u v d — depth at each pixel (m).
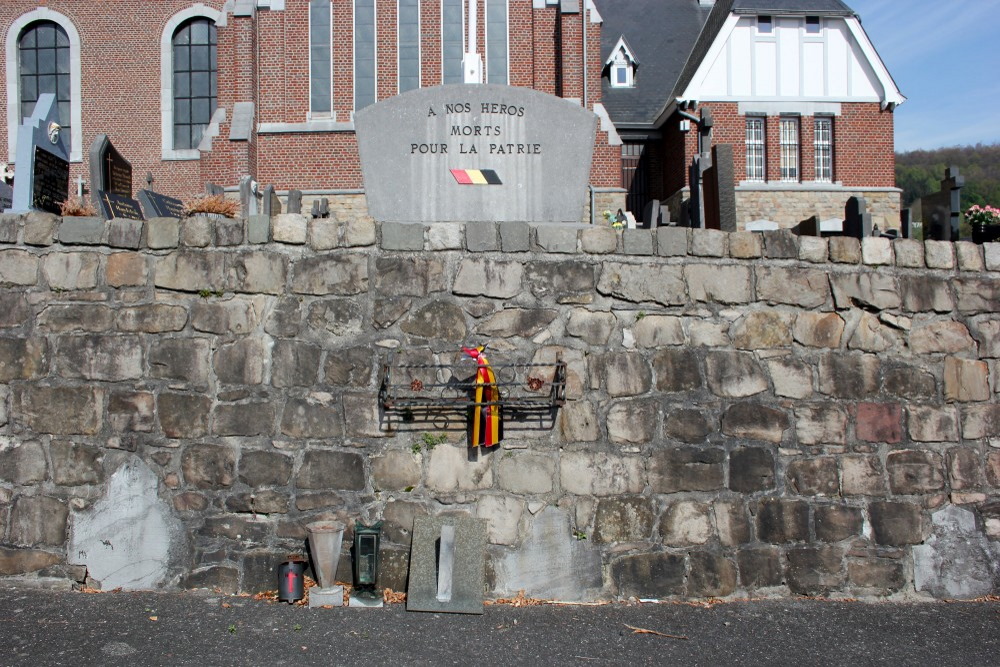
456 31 25.45
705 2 35.59
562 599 6.74
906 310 7.28
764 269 7.12
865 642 6.15
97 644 5.64
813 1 28.77
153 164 29.33
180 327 6.74
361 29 25.41
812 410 7.07
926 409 7.23
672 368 6.95
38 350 6.73
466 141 8.68
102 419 6.71
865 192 28.72
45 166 9.92
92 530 6.68
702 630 6.27
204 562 6.69
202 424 6.71
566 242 6.94
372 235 6.82
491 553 6.74
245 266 6.77
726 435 6.96
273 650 5.65
